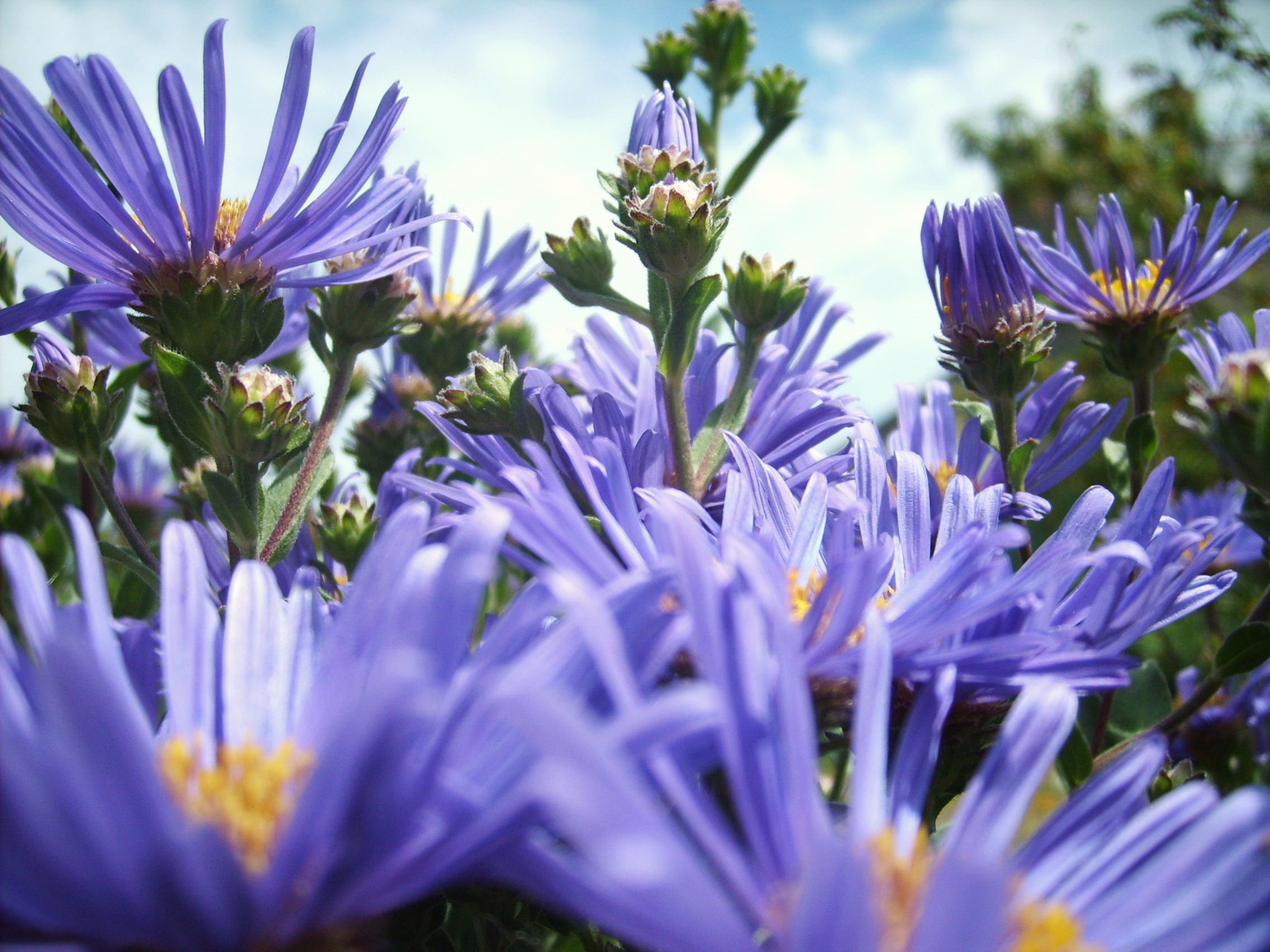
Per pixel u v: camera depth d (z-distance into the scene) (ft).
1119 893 0.17
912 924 0.17
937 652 0.22
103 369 0.31
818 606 0.20
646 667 0.16
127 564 0.31
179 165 0.28
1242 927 0.15
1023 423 0.41
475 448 0.32
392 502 0.38
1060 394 0.41
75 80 0.27
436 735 0.15
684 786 0.15
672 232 0.31
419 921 0.22
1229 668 0.28
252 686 0.20
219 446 0.29
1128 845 0.17
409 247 0.32
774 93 0.48
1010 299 0.35
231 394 0.28
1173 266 0.39
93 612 0.17
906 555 0.27
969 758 0.25
